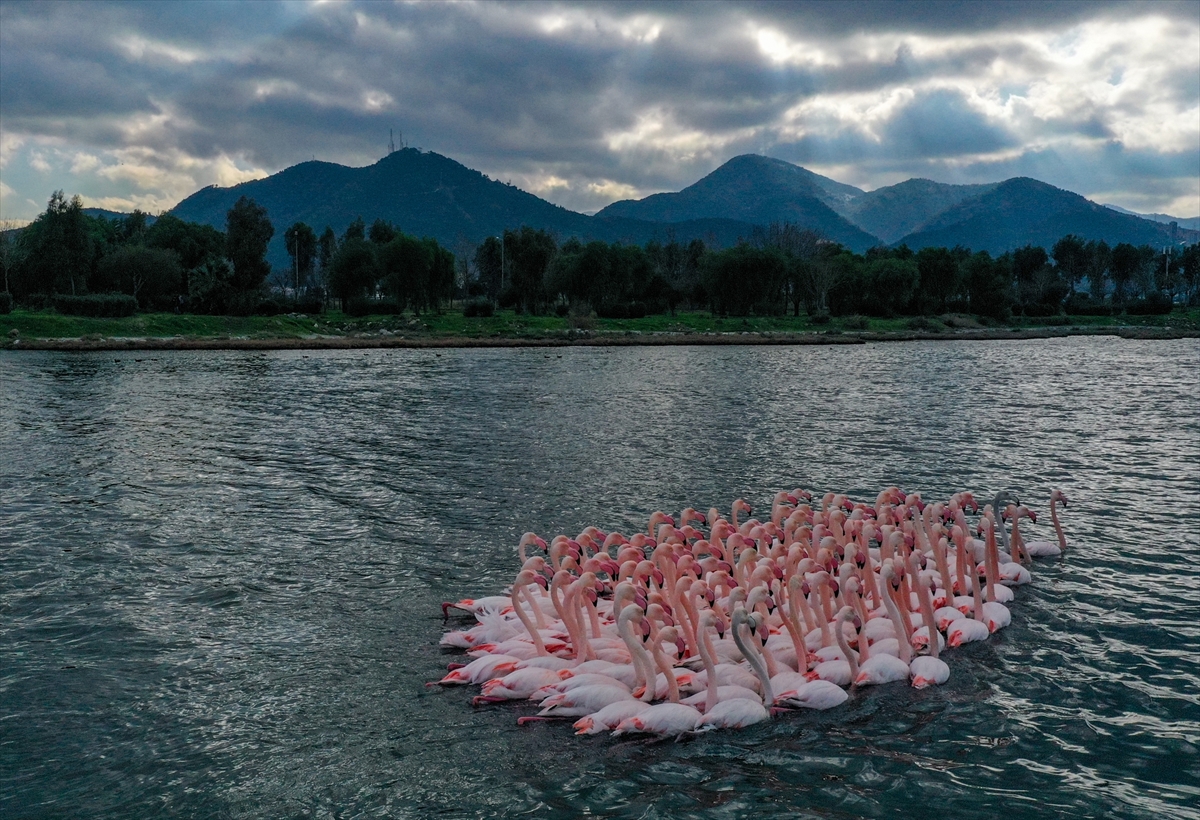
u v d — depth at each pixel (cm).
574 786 998
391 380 5738
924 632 1330
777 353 8625
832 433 3500
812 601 1288
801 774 1019
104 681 1267
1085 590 1617
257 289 11494
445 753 1067
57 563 1792
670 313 13338
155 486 2494
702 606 1335
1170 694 1219
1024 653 1340
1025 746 1085
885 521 1587
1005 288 14350
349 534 2000
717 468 2770
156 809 970
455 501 2316
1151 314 14900
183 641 1406
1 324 8588
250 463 2842
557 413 4103
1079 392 5066
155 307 11038
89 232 11769
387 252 11725
